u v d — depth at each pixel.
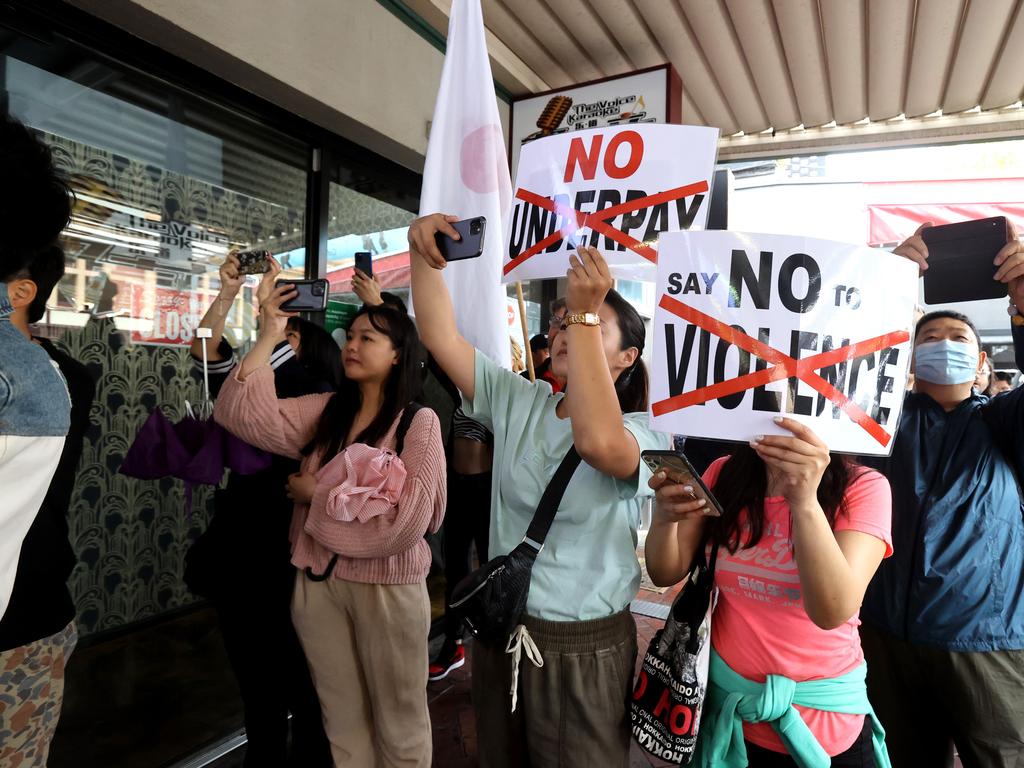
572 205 1.56
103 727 2.32
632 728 1.26
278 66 2.51
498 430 1.50
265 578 1.95
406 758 1.76
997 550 1.55
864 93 4.12
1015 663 1.51
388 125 3.06
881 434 1.04
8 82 2.02
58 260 1.19
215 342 2.05
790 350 1.04
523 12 3.34
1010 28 3.31
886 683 1.67
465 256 1.44
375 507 1.61
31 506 0.85
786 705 1.11
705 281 1.08
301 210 2.99
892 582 1.64
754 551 1.21
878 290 1.05
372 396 1.87
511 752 1.39
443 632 3.44
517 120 3.94
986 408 1.68
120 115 2.33
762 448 0.99
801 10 3.26
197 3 2.21
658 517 1.28
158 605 2.69
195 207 2.61
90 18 2.09
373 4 2.96
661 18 3.40
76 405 1.32
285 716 2.03
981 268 1.54
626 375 1.49
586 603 1.29
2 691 1.10
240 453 1.85
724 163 5.25
